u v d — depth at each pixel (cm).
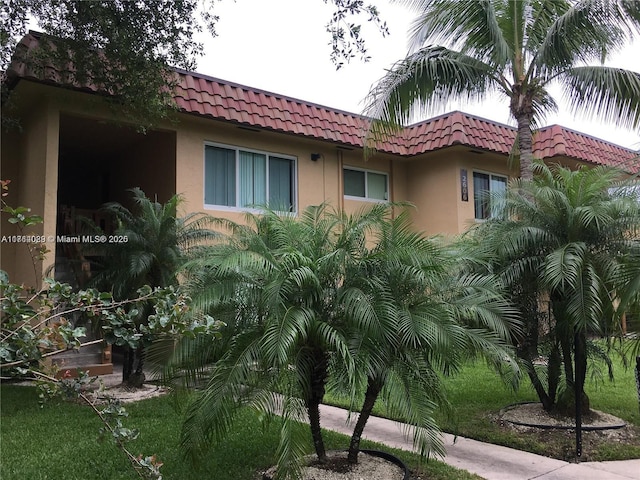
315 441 490
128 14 805
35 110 1007
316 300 443
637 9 835
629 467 530
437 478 482
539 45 955
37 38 860
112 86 865
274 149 1251
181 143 1098
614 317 577
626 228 603
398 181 1530
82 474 496
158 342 464
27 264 980
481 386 912
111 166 1466
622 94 897
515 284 643
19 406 761
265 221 509
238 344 426
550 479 496
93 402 325
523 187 688
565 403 679
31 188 1012
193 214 909
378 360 423
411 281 456
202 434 395
